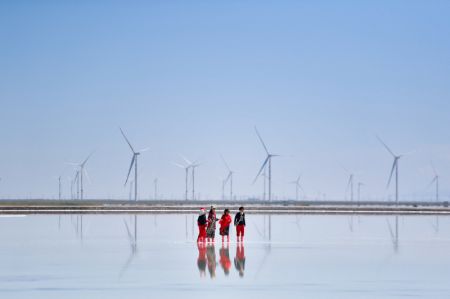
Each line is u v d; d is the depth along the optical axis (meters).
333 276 31.33
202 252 43.22
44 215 102.38
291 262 37.25
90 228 67.75
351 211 127.56
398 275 31.70
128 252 42.84
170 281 29.55
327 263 36.78
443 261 37.81
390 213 124.38
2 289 27.11
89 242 50.31
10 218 90.12
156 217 97.19
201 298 25.06
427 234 62.44
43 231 62.38
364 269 34.09
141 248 45.91
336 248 46.59
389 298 25.12
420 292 26.50
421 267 34.91
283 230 68.62
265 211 124.31
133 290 26.95
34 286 27.94
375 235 60.91
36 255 40.44
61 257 39.31
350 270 33.66
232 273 32.44
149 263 36.50
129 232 62.53
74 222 79.31
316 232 65.31
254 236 59.72
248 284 28.70
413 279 30.30
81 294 25.92
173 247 46.94
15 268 33.91
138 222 81.50
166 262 37.06
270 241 53.47
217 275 31.66
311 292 26.50
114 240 52.59
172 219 91.12
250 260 38.28
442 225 79.75
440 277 30.95
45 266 34.78
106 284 28.56
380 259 38.97
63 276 31.02
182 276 31.25
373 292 26.50
